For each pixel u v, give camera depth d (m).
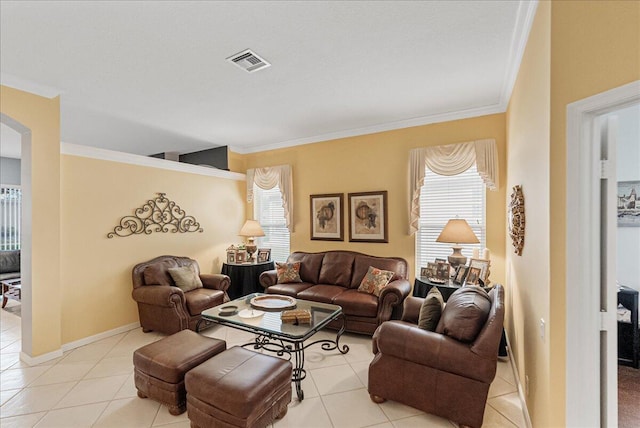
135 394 2.46
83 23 2.07
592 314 1.44
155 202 4.23
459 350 1.99
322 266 4.51
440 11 2.00
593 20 1.37
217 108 3.70
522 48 2.28
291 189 5.16
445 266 3.54
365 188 4.55
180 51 2.43
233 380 1.94
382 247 4.42
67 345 3.27
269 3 1.90
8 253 6.05
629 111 3.44
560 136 1.50
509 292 3.26
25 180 2.96
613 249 1.46
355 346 3.38
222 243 5.28
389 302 3.45
